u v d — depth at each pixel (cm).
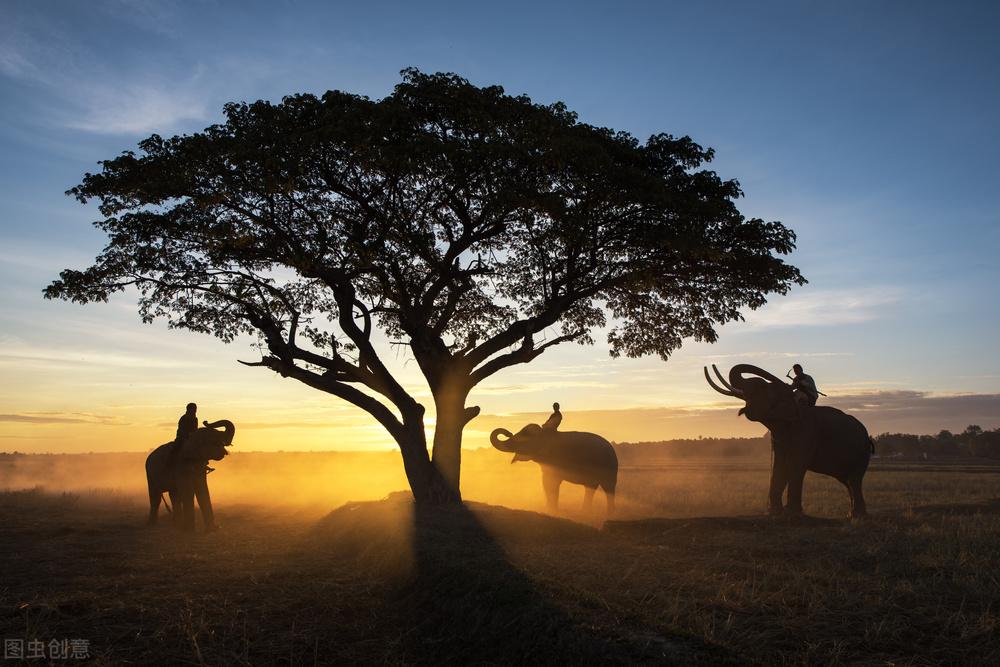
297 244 1711
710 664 550
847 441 1708
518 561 935
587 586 791
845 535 1212
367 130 1527
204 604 852
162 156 1666
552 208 1563
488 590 762
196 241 1767
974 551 1001
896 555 994
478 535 1184
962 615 662
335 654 682
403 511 1425
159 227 1733
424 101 1602
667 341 2123
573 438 1880
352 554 1216
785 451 1720
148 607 831
